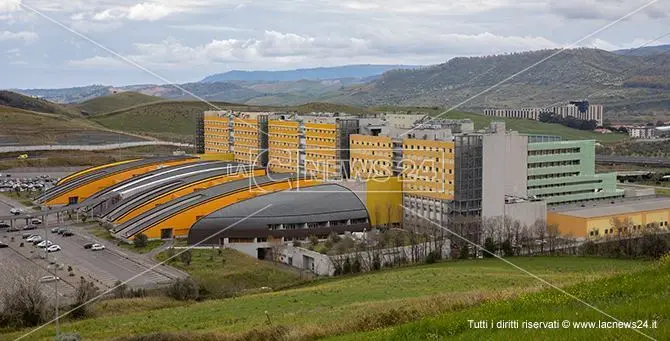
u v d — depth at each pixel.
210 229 142.38
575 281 56.59
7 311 78.69
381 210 161.00
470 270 105.00
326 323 53.94
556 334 31.27
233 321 68.00
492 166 151.62
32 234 156.38
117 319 76.38
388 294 82.12
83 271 120.12
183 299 98.38
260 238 143.25
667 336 28.41
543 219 150.50
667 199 189.62
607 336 29.56
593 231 154.62
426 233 138.00
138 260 129.75
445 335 38.19
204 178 184.12
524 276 92.88
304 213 148.12
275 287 111.81
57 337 62.72
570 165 187.50
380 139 174.88
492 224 137.88
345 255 123.69
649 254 122.69
